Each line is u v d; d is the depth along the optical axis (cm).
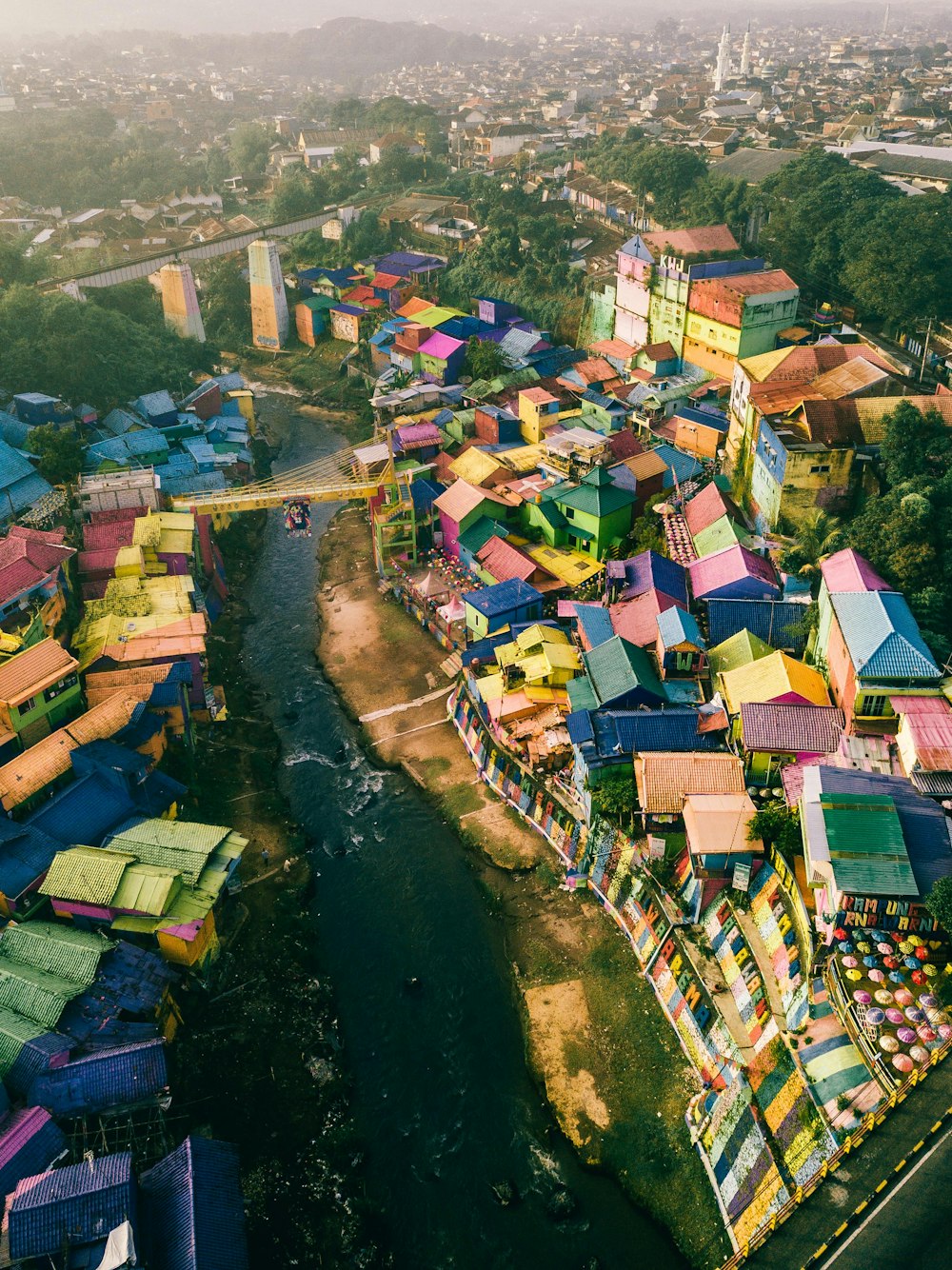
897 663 4700
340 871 5603
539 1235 3931
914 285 7856
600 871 5166
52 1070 3947
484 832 5728
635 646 5922
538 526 7731
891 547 5512
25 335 9912
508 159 17075
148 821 5119
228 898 5266
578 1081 4419
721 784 4922
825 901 4053
